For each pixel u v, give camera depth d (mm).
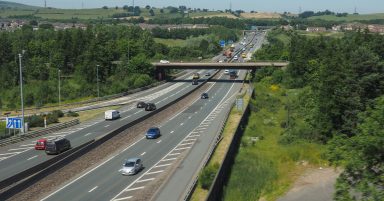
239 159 64812
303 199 54188
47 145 66750
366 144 28219
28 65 166250
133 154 67125
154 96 132375
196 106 114688
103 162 62719
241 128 83000
